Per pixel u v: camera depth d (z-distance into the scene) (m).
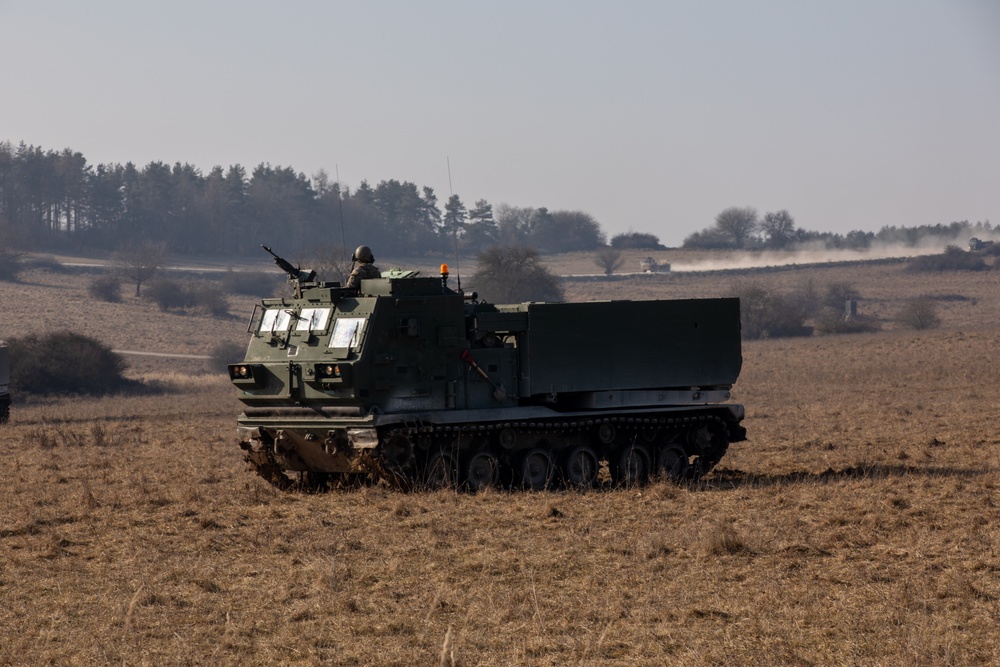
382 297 36.12
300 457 38.47
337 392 35.66
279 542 29.08
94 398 112.56
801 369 108.44
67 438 60.12
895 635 20.39
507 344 39.03
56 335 125.62
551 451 38.88
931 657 19.00
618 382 39.56
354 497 36.34
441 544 28.55
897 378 95.12
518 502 34.34
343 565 26.05
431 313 36.84
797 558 26.44
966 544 27.39
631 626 21.22
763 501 34.19
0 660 19.86
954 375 94.56
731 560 26.33
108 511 34.94
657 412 40.31
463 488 37.09
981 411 65.44
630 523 31.03
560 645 20.20
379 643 20.59
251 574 26.11
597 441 40.09
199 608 23.05
